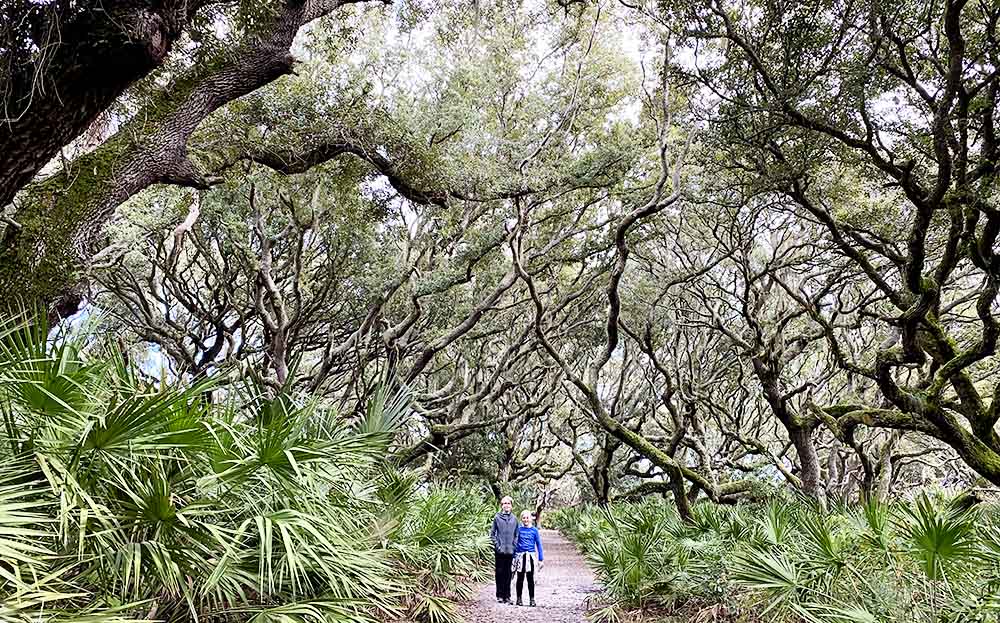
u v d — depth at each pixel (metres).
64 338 3.73
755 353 14.59
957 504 9.90
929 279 9.71
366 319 17.09
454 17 14.86
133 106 7.51
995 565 4.59
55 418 3.63
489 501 18.98
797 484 17.03
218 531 3.68
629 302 19.52
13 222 6.28
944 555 4.82
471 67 15.91
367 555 4.78
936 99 8.60
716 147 10.14
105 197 6.68
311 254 18.62
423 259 18.98
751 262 18.56
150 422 3.55
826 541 5.89
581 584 12.26
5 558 2.60
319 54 12.48
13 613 2.55
